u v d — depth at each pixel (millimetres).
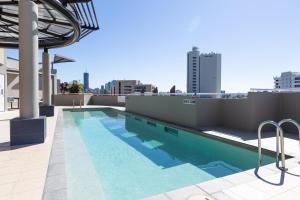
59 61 19500
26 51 4871
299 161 3988
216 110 8453
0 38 9977
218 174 4582
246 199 2547
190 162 5359
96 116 14430
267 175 3299
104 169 4848
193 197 2564
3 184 2850
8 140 5199
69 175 3930
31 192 2639
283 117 7301
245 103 7320
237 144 5699
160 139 7926
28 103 4949
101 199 3201
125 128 10242
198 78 86875
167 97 10297
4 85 12281
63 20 8047
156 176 4453
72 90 27672
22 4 4844
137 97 13859
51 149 4449
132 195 3623
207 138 6852
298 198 2588
